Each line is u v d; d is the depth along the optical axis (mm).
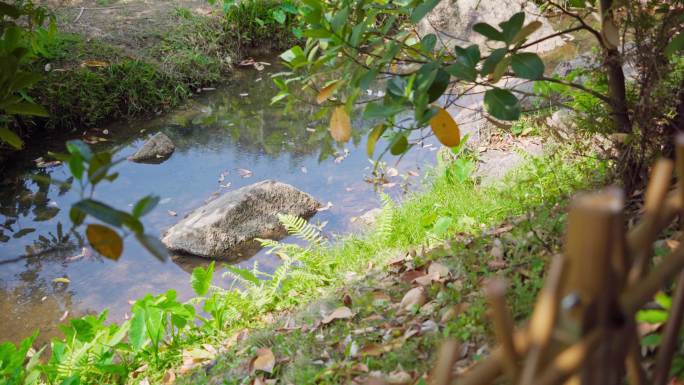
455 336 2957
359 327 3449
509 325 714
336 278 4754
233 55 10328
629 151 3354
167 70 9383
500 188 5262
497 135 6555
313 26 2699
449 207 5312
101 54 9234
